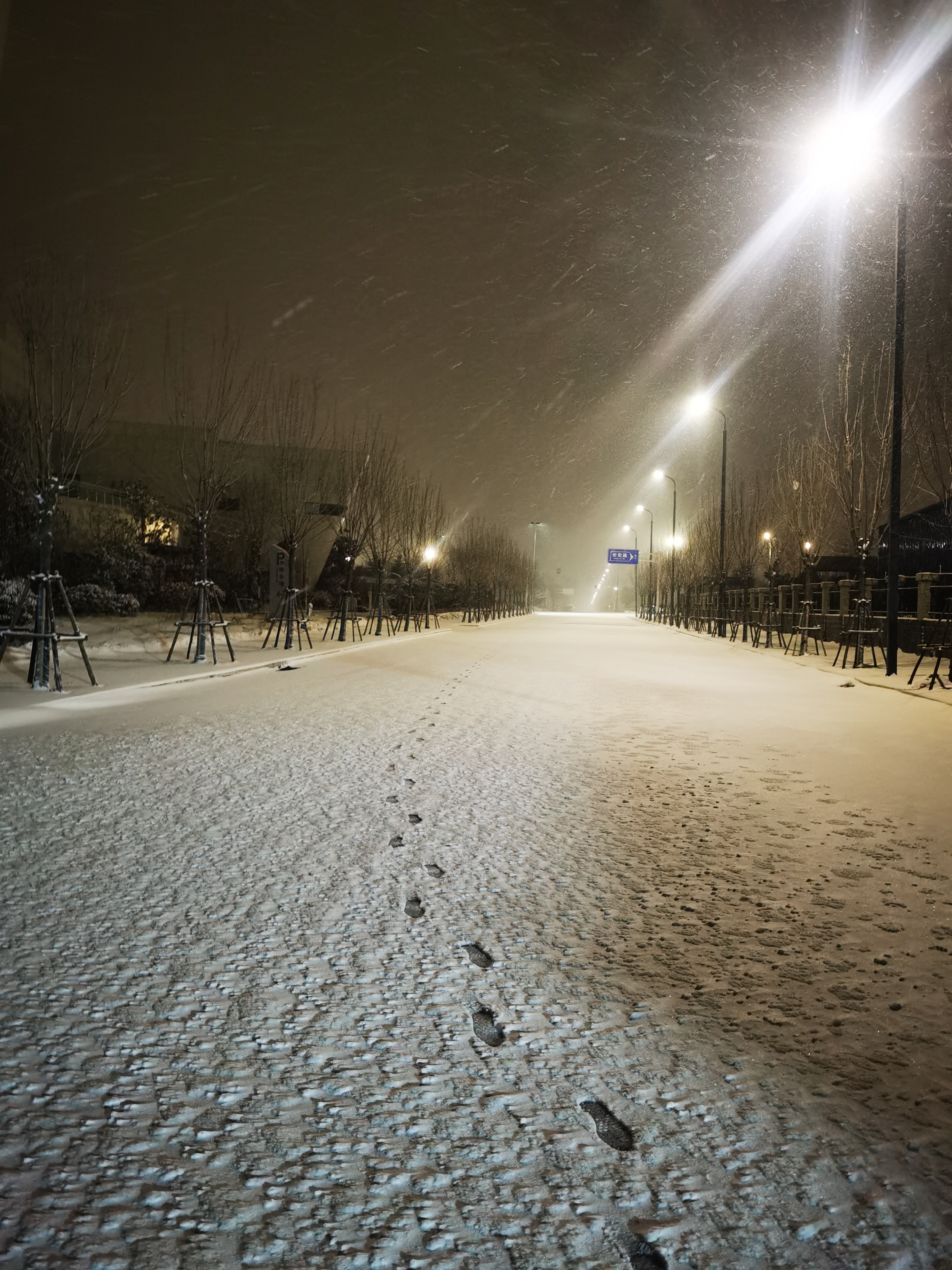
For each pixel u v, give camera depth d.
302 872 4.89
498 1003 3.34
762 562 43.38
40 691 13.01
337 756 8.47
